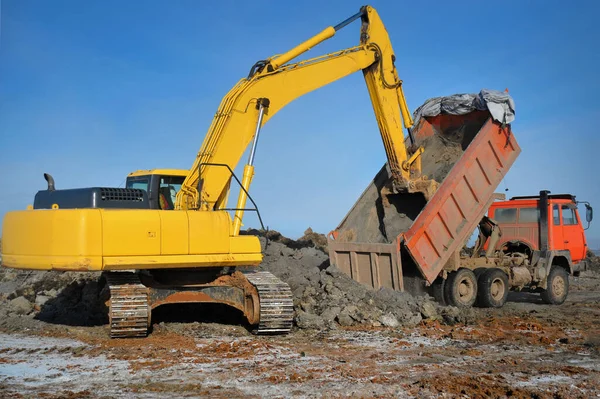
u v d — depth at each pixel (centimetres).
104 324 1029
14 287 1392
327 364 743
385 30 1273
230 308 1160
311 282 1188
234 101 1014
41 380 655
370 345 876
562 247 1486
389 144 1276
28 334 934
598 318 1195
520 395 613
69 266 839
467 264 1326
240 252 945
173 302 955
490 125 1257
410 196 1347
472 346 884
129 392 610
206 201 984
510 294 1659
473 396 610
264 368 712
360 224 1350
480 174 1263
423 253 1186
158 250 880
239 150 1017
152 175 1047
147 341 877
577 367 750
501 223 1524
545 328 1049
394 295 1154
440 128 1417
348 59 1197
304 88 1111
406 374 698
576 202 1547
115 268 859
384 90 1269
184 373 689
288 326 939
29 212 888
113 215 860
